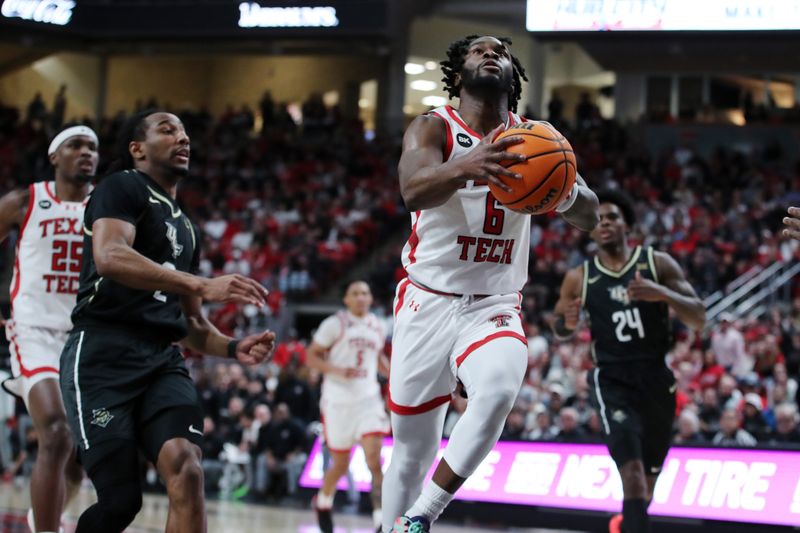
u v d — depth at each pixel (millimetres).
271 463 10766
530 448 8086
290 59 26250
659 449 5113
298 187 21938
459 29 24094
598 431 8898
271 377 13039
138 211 3455
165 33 22672
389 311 15055
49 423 4250
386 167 22438
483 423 3180
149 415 3344
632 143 21781
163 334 3525
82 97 26781
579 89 25516
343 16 21516
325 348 7250
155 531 6902
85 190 4734
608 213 5156
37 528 4125
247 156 23484
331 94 25766
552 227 17375
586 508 7551
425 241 3441
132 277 3205
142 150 3645
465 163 2990
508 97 3625
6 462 12016
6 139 24688
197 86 27016
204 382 12797
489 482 8203
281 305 16891
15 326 4555
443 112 3395
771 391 9938
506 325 3371
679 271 5148
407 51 24547
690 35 17750
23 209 4645
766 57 21312
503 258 3422
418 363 3410
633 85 23188
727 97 22812
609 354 5117
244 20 22094
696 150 21750
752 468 6848
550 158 3002
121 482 3225
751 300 14016
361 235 19188
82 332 3451
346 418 7148
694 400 9859
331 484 7109
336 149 23500
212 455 11562
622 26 18016
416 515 3227
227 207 21031
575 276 5293
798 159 20938
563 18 18359
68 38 23766
